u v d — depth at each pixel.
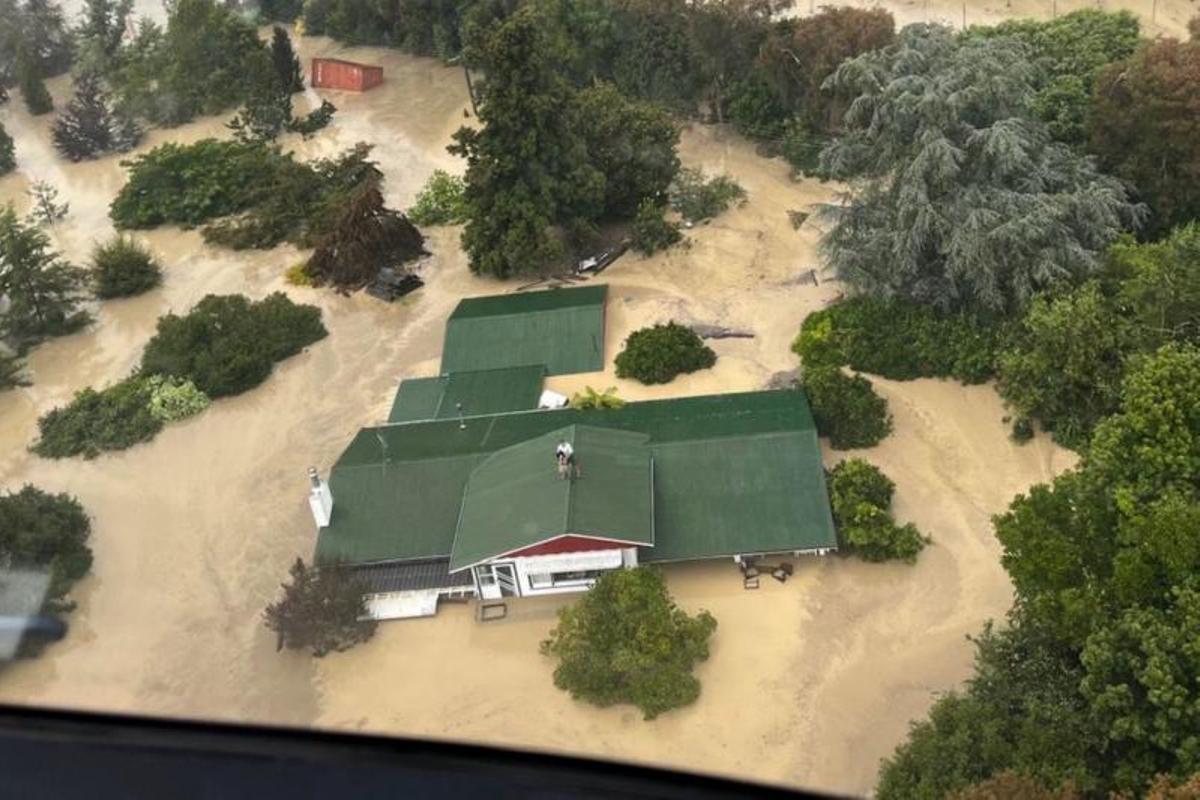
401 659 25.88
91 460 35.28
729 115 51.53
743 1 48.84
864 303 35.31
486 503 27.66
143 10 81.12
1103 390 28.69
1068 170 34.25
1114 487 21.89
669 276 41.22
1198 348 26.06
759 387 34.06
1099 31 42.66
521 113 39.78
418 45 68.38
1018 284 31.94
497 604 27.02
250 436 35.66
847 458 30.58
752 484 28.08
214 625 27.77
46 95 68.75
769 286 39.62
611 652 24.14
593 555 25.97
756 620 25.67
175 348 38.69
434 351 38.84
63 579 28.80
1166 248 30.09
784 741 22.47
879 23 45.62
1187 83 33.94
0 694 24.94
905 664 23.97
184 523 31.84
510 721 23.70
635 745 22.73
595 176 41.59
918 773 19.11
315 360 39.31
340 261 43.38
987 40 37.06
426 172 53.53
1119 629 18.33
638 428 30.66
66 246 51.44
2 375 40.09
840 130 47.47
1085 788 17.30
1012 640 21.19
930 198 33.38
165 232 51.12
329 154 56.72
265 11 78.50
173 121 63.81
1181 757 16.77
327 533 28.81
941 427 31.34
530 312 37.88
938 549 27.05
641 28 53.19
